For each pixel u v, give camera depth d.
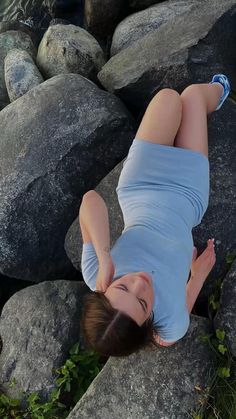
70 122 3.24
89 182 3.21
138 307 2.06
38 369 3.00
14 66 3.86
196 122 2.64
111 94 3.32
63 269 3.31
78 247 3.02
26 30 4.65
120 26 4.07
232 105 3.06
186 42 3.16
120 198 2.58
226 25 3.18
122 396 2.68
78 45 3.87
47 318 3.08
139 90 3.29
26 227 3.20
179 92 3.18
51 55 3.94
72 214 3.21
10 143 3.34
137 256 2.32
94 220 2.42
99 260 2.26
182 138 2.63
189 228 2.51
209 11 3.26
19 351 3.11
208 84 2.80
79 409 2.75
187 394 2.59
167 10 3.90
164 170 2.54
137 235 2.40
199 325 2.68
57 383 2.92
